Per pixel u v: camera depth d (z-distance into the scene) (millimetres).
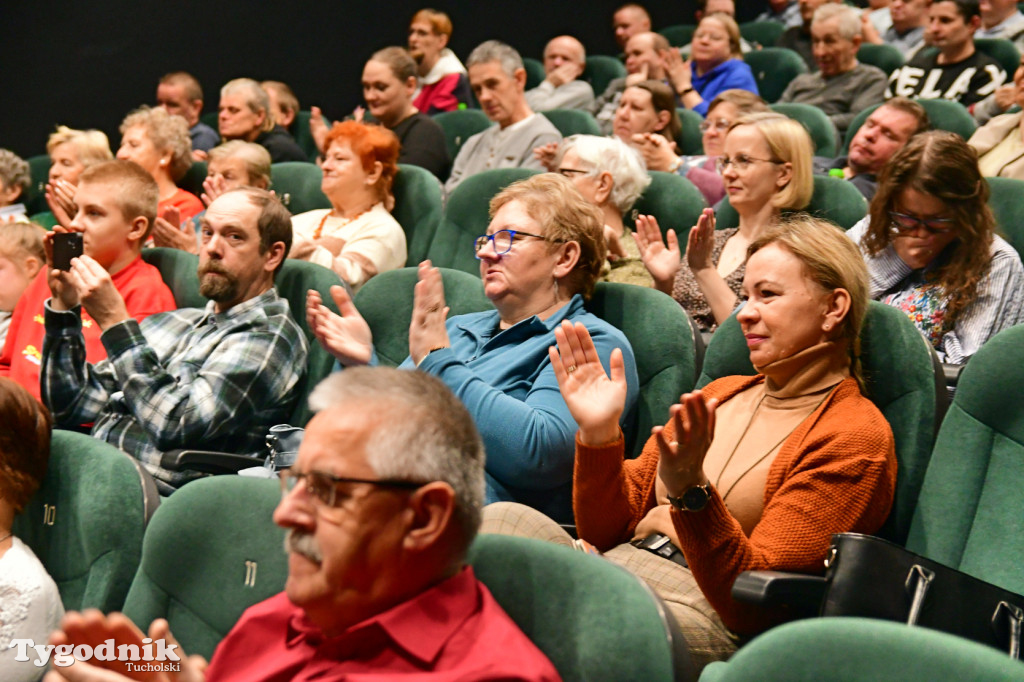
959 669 1000
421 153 4938
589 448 1862
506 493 2150
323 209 3893
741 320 1944
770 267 1911
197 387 2508
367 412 1213
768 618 1679
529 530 1755
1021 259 2852
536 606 1345
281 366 2615
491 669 1173
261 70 7320
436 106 6445
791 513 1732
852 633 1069
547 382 2186
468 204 3451
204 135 5859
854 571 1462
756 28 7230
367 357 2305
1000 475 1760
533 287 2387
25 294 3014
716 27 5844
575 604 1320
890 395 1922
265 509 1599
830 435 1795
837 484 1744
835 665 1063
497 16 7777
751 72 6109
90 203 3006
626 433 2312
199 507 1632
